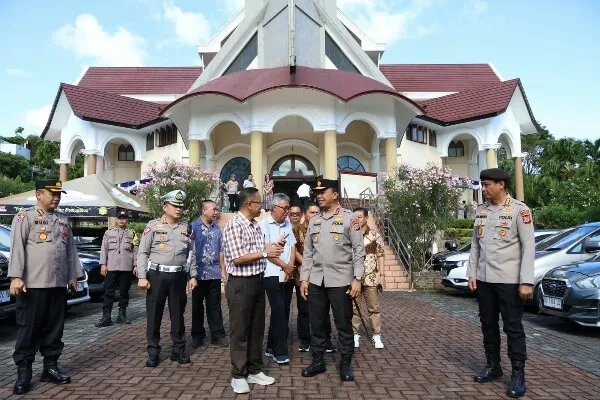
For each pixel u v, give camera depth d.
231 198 20.42
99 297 12.66
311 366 5.48
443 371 5.59
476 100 26.84
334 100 20.36
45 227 5.29
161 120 25.17
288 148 24.66
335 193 5.52
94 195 11.88
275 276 6.04
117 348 6.93
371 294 6.79
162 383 5.20
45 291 5.22
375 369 5.69
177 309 6.12
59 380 5.20
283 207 6.29
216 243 7.36
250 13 23.95
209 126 21.06
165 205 6.23
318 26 23.11
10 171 51.47
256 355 5.16
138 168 28.94
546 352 6.53
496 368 5.21
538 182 37.31
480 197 29.06
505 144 29.33
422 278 14.36
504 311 4.94
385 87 21.16
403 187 15.67
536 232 12.67
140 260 6.03
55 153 53.97
